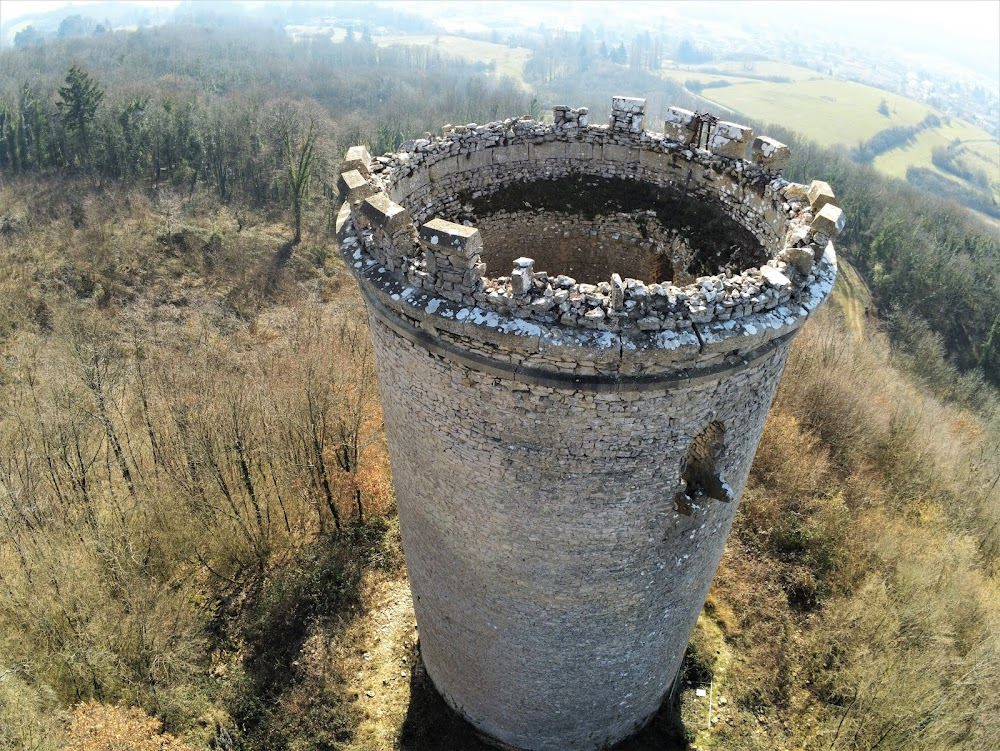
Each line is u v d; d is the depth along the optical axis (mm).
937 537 24734
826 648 18672
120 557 19984
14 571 19578
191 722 16859
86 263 42969
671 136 14367
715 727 16141
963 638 20203
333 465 24359
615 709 13883
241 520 21906
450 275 8523
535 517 10500
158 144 55938
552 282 8484
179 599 20094
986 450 34344
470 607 12594
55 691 17078
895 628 18938
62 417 23406
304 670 17656
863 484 26766
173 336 37438
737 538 22516
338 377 27406
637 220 14820
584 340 8102
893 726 16484
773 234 12008
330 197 54938
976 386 46062
